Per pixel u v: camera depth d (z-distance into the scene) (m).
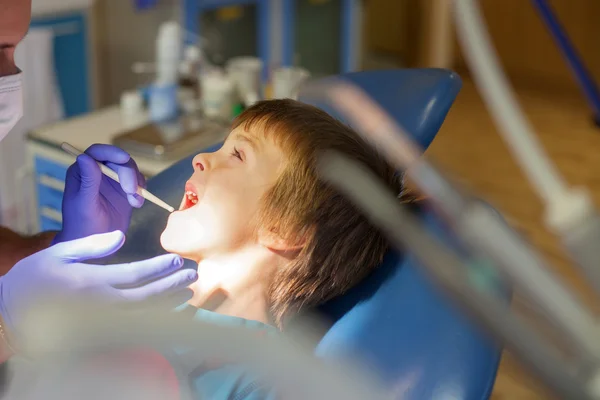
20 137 2.31
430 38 3.85
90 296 0.73
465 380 0.68
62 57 2.52
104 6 2.58
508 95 0.21
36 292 0.72
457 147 3.19
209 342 0.59
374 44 4.52
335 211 0.89
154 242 1.05
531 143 0.21
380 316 0.81
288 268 0.90
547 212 0.21
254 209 0.89
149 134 1.63
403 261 0.91
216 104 1.80
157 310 0.75
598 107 0.84
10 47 0.82
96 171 0.87
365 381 0.57
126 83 2.72
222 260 0.90
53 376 0.60
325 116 0.94
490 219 0.21
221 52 2.84
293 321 0.92
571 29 3.81
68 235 0.90
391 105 1.11
